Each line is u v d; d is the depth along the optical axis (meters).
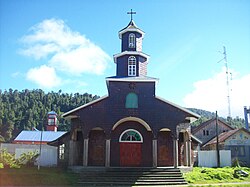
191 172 27.80
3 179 24.33
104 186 23.41
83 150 30.25
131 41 33.53
